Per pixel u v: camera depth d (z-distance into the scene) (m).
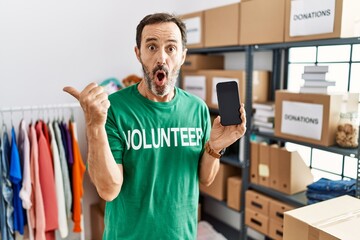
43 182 1.99
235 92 1.04
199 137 1.14
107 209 1.12
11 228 1.96
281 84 2.38
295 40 1.78
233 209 2.38
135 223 1.05
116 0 2.71
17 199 1.97
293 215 1.28
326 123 1.70
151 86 1.03
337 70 2.05
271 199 2.08
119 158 1.00
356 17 1.62
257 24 2.00
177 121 1.10
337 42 1.61
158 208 1.06
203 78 2.53
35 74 2.42
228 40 2.23
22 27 2.33
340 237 1.10
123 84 2.76
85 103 0.79
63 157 2.08
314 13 1.67
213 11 2.33
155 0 2.91
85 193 2.71
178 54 1.04
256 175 2.19
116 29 2.74
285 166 1.99
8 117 2.34
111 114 1.02
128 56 2.83
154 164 1.04
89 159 0.88
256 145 2.17
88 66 2.64
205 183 1.20
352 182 1.74
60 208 2.07
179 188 1.09
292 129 1.88
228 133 1.07
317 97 1.73
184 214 1.10
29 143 1.98
